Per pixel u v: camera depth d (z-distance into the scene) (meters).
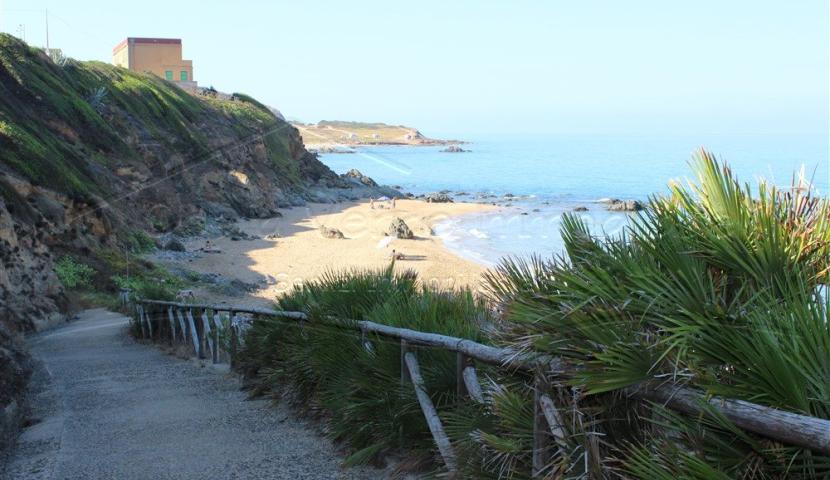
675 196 2.78
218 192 36.62
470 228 36.06
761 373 2.05
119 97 39.69
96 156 32.25
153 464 5.05
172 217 32.50
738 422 2.05
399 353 4.83
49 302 21.72
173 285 25.55
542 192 52.88
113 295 25.66
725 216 2.64
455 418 3.82
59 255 25.69
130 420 6.73
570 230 2.94
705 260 2.57
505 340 3.07
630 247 2.73
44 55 39.41
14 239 21.95
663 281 2.43
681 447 2.18
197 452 5.34
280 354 7.07
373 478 4.38
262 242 33.59
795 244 2.51
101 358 13.33
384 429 4.57
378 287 6.12
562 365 2.68
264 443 5.44
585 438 2.52
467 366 3.96
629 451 2.44
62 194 27.05
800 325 2.08
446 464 3.72
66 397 8.31
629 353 2.36
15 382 7.23
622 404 2.62
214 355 11.37
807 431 1.88
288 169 47.47
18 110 30.64
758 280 2.44
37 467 5.15
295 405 6.50
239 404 7.20
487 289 3.36
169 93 45.03
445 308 5.07
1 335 9.68
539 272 3.10
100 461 5.22
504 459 3.08
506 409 3.10
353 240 33.53
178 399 7.86
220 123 24.73
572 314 2.57
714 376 2.16
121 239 29.59
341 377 5.23
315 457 4.93
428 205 49.66
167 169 30.42
